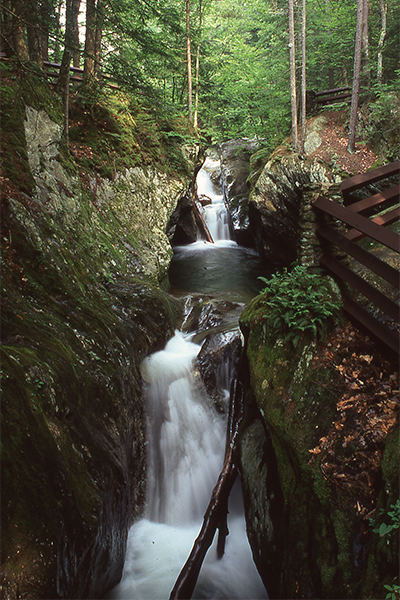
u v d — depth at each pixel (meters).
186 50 15.04
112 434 5.00
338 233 5.44
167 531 5.79
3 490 3.17
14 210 5.21
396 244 4.51
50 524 3.37
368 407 4.32
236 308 9.43
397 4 13.87
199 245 16.19
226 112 18.64
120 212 9.53
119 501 4.80
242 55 18.23
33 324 4.57
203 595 4.86
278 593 4.21
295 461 4.36
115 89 11.09
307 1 15.09
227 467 5.81
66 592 3.50
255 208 12.98
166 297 8.77
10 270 4.84
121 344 6.02
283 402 4.78
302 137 12.35
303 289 5.43
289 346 5.09
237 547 5.45
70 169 7.70
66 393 4.31
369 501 3.78
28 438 3.53
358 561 3.58
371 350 4.84
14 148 5.85
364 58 13.74
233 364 7.12
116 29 10.27
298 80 14.59
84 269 6.48
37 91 6.88
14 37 7.30
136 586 4.93
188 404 6.81
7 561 2.99
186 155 13.11
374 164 12.02
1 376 3.57
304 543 4.01
